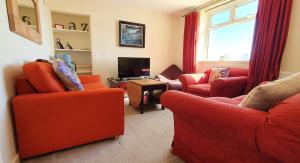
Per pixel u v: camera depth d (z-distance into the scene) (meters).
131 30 4.03
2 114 1.10
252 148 0.82
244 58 3.10
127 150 1.52
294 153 0.60
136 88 2.66
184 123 1.30
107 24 3.76
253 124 0.73
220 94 2.41
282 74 2.31
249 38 3.00
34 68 1.35
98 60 3.77
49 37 3.09
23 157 1.31
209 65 3.72
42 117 1.33
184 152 1.35
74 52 3.69
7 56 1.24
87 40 3.78
